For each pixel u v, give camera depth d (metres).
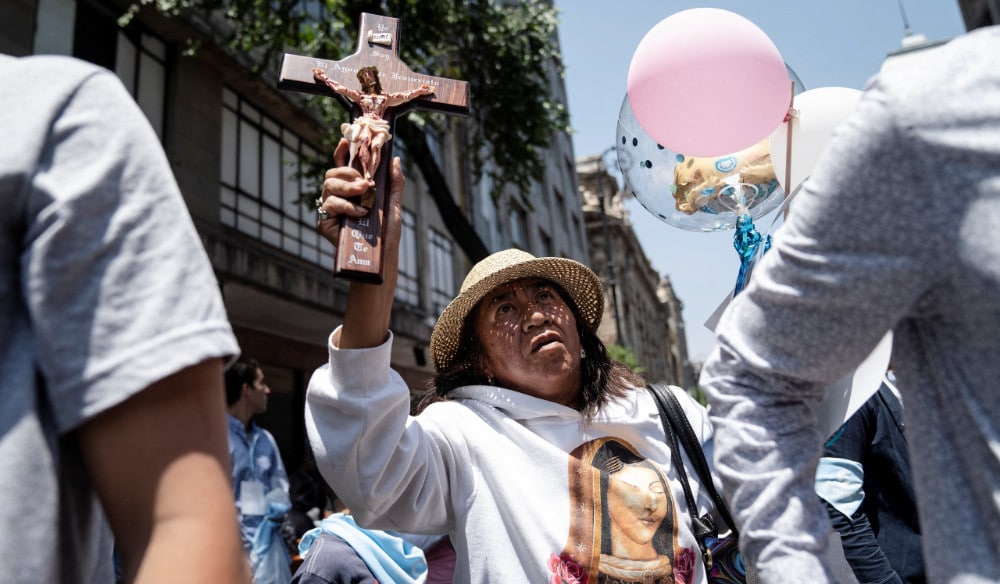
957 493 0.89
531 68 8.79
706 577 1.82
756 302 1.05
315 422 1.61
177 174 7.68
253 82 8.82
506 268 2.06
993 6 8.70
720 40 1.79
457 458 1.88
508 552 1.77
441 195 7.94
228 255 7.80
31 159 0.71
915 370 0.96
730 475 1.08
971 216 0.82
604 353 2.20
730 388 1.09
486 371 2.20
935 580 0.89
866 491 2.30
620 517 1.79
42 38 6.45
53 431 0.71
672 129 1.88
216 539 0.68
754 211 2.08
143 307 0.71
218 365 0.76
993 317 0.83
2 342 0.70
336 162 1.55
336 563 2.36
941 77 0.87
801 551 1.00
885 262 0.90
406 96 1.67
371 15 1.78
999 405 0.84
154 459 0.69
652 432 1.98
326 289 9.32
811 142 1.86
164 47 7.96
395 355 12.59
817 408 1.37
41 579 0.66
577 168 29.83
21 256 0.71
